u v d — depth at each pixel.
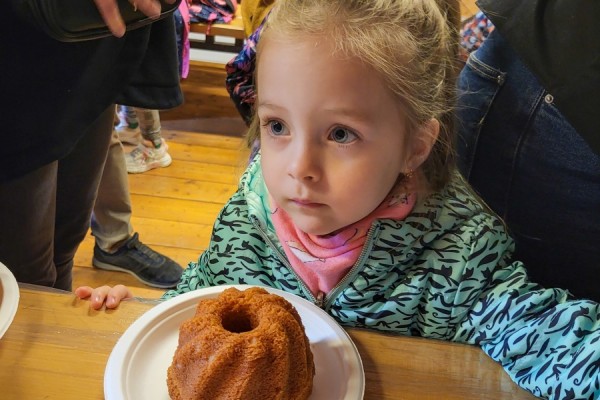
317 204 0.65
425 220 0.74
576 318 0.64
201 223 2.10
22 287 0.71
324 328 0.66
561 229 0.88
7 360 0.61
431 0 0.70
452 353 0.68
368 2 0.64
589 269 0.89
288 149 0.63
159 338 0.64
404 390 0.63
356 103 0.60
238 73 1.15
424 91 0.68
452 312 0.74
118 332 0.66
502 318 0.71
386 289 0.77
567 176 0.84
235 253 0.82
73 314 0.68
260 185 0.80
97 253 1.85
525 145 0.87
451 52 0.77
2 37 0.81
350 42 0.60
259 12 1.28
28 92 0.87
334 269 0.74
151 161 2.33
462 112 0.91
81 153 1.14
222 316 0.58
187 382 0.55
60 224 1.22
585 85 0.72
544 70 0.75
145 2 0.73
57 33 0.68
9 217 0.95
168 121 2.69
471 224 0.76
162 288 1.83
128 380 0.58
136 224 2.05
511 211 0.92
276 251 0.79
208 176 2.34
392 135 0.65
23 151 0.91
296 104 0.61
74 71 0.91
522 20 0.76
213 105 2.84
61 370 0.61
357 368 0.61
